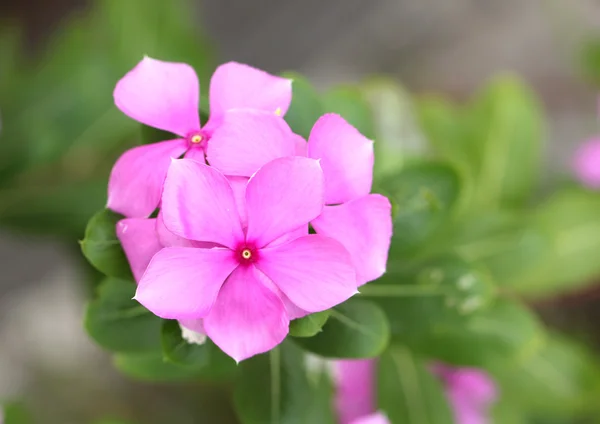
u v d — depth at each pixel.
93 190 0.38
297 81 0.29
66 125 0.40
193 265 0.25
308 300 0.25
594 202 0.43
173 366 0.32
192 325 0.26
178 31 0.45
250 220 0.25
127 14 0.44
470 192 0.43
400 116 0.48
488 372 0.41
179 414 0.59
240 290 0.25
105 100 0.40
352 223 0.26
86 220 0.38
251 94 0.27
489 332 0.34
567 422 0.55
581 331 0.62
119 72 0.40
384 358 0.35
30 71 0.46
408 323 0.31
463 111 0.57
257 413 0.30
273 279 0.25
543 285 0.42
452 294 0.31
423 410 0.35
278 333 0.25
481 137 0.44
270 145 0.26
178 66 0.27
